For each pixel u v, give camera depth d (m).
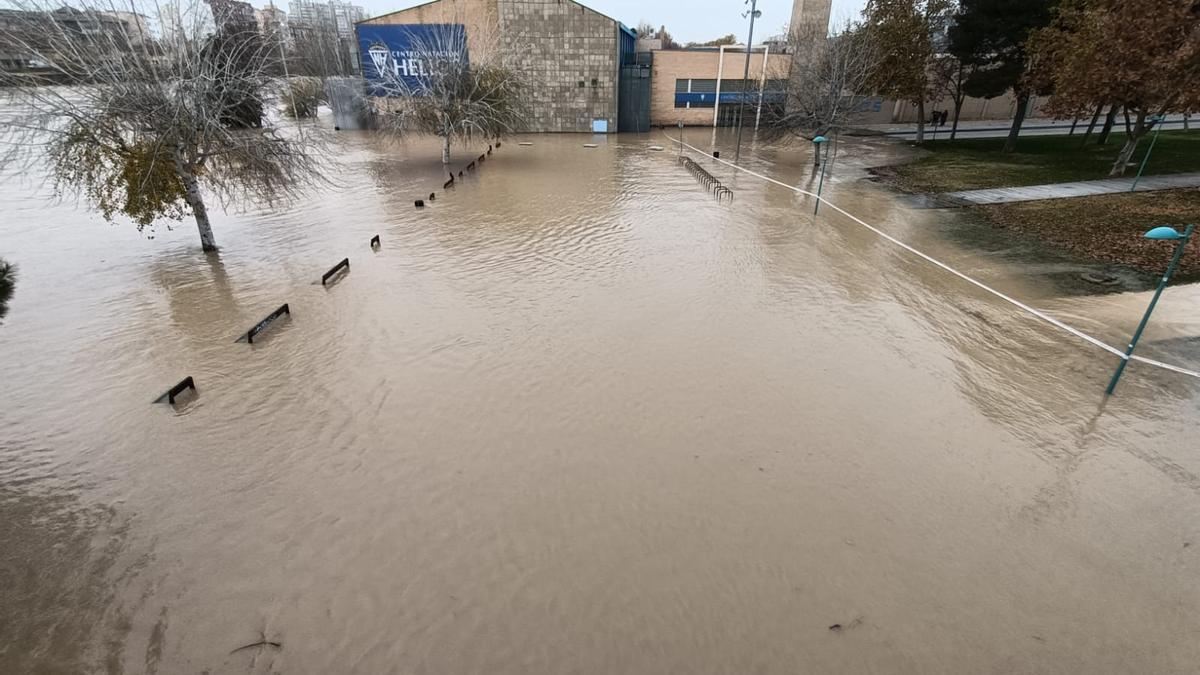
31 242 13.25
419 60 24.33
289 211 16.48
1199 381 7.72
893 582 4.83
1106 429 6.82
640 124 39.53
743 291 10.93
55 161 11.69
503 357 8.43
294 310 10.00
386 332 9.20
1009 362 8.36
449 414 7.09
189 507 5.64
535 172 23.88
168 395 7.29
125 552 5.12
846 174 23.47
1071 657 4.23
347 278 11.47
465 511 5.56
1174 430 6.78
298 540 5.23
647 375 7.98
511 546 5.17
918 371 8.14
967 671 4.12
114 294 10.61
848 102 24.77
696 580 4.84
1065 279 11.36
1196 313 9.55
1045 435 6.73
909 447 6.53
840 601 4.66
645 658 4.19
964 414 7.14
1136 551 5.15
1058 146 26.89
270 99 13.34
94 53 10.51
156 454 6.39
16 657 4.22
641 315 9.84
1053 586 4.81
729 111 41.84
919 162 25.17
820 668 4.13
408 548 5.15
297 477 6.03
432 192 18.55
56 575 4.90
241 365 8.23
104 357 8.45
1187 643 4.34
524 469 6.14
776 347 8.81
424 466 6.18
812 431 6.80
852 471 6.14
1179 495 5.80
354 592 4.72
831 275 11.79
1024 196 17.67
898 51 27.11
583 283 11.26
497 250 13.25
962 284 11.28
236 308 10.08
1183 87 14.80
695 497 5.76
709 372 8.08
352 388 7.65
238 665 4.15
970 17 24.69
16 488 5.89
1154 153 23.00
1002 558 5.07
